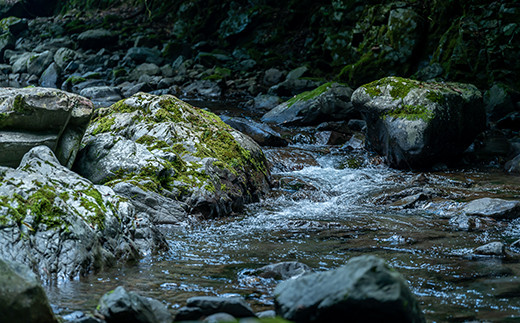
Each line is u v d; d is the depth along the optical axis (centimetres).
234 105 1541
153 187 635
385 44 1616
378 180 841
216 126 800
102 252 440
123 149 686
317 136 1117
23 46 2545
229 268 440
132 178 645
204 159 698
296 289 301
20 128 611
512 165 900
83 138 735
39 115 611
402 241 528
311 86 1662
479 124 971
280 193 773
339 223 605
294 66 1927
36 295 283
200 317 314
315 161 949
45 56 2241
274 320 290
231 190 689
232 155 747
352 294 271
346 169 921
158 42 2342
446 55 1475
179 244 520
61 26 2680
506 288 385
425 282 402
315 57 1917
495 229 576
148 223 500
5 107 601
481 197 719
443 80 1434
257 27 2219
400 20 1605
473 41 1415
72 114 650
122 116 768
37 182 455
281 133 1134
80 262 415
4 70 2297
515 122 1154
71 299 360
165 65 2084
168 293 376
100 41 2403
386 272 273
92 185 502
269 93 1691
